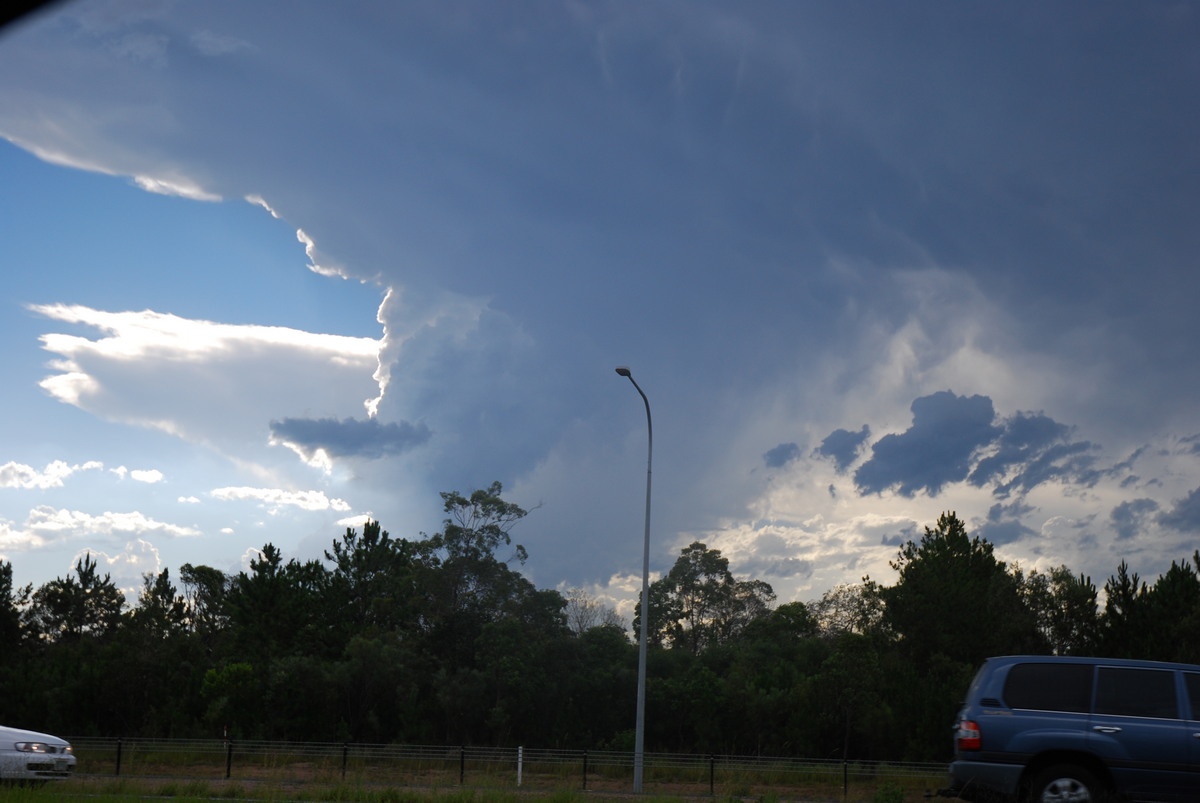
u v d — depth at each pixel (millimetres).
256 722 41688
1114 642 42562
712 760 24984
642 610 26094
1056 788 11969
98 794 16781
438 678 44469
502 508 50406
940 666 45000
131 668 43656
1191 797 11789
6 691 43750
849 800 22516
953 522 54594
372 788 19453
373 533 58625
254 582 52938
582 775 29844
